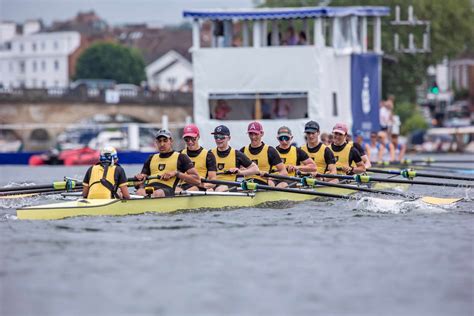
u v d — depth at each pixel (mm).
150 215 76812
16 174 151875
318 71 141750
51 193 91875
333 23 148750
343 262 56562
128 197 77875
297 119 148500
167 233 67188
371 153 140500
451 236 66188
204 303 47281
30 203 87062
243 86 144000
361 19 157000
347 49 149875
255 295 48812
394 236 66062
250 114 150875
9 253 59344
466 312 45969
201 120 145500
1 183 127812
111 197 77250
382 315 45469
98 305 46906
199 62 144750
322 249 60719
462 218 76125
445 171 132000
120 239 64500
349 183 98500
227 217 76312
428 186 110938
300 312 45812
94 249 60656
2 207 84500
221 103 148000
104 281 51688
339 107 151000
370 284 51125
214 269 54625
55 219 73938
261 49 143125
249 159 87375
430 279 52250
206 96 145000
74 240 64000
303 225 71625
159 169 81250
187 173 80875
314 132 95938
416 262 56625
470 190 105438
